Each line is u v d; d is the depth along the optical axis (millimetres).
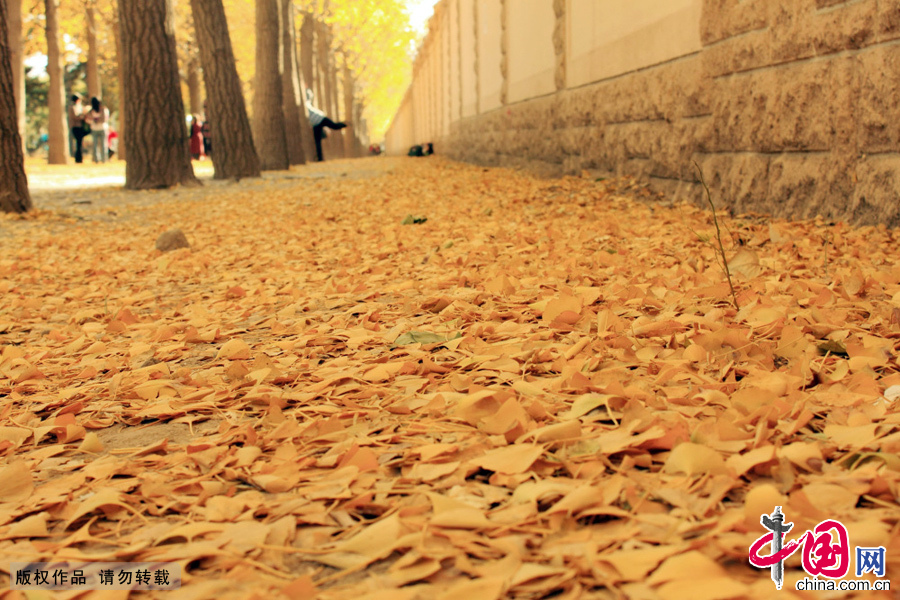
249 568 1182
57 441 2041
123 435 2012
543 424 1715
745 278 3270
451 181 12117
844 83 4656
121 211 9406
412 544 1204
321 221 7688
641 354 2223
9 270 5469
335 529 1329
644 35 7969
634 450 1516
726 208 6133
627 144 8570
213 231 7367
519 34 14789
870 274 3217
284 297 3889
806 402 1771
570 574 1079
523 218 6559
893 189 4262
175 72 12555
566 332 2570
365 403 2023
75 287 4875
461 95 23812
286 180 14422
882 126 4359
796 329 2221
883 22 4270
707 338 2232
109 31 32219
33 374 2680
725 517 1179
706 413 1712
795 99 5176
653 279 3340
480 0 19422
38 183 14375
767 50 5484
